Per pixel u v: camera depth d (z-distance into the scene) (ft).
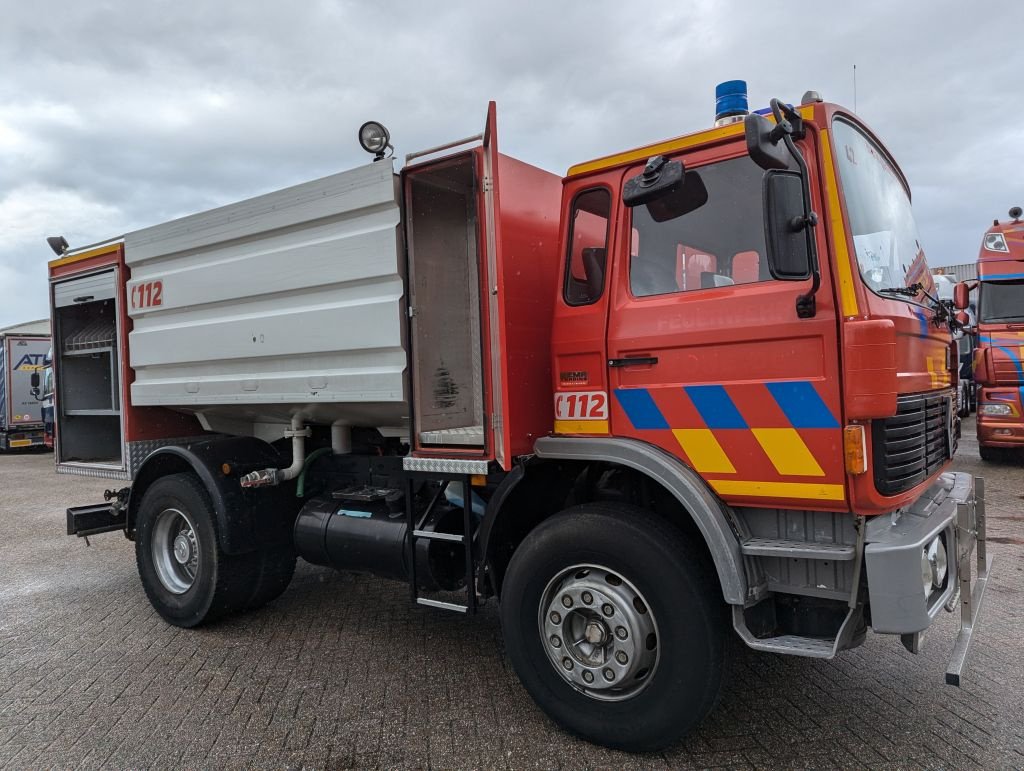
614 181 11.16
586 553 10.36
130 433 17.56
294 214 13.46
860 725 10.87
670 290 10.57
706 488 10.00
